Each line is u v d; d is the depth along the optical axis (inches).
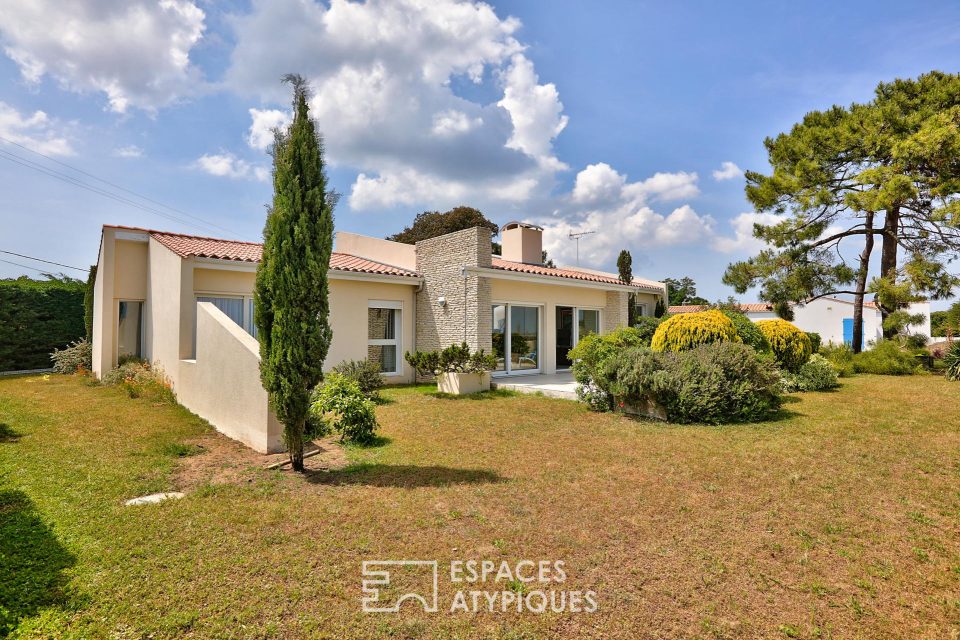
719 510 186.4
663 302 867.4
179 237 539.8
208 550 150.6
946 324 772.0
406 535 163.3
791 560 148.6
